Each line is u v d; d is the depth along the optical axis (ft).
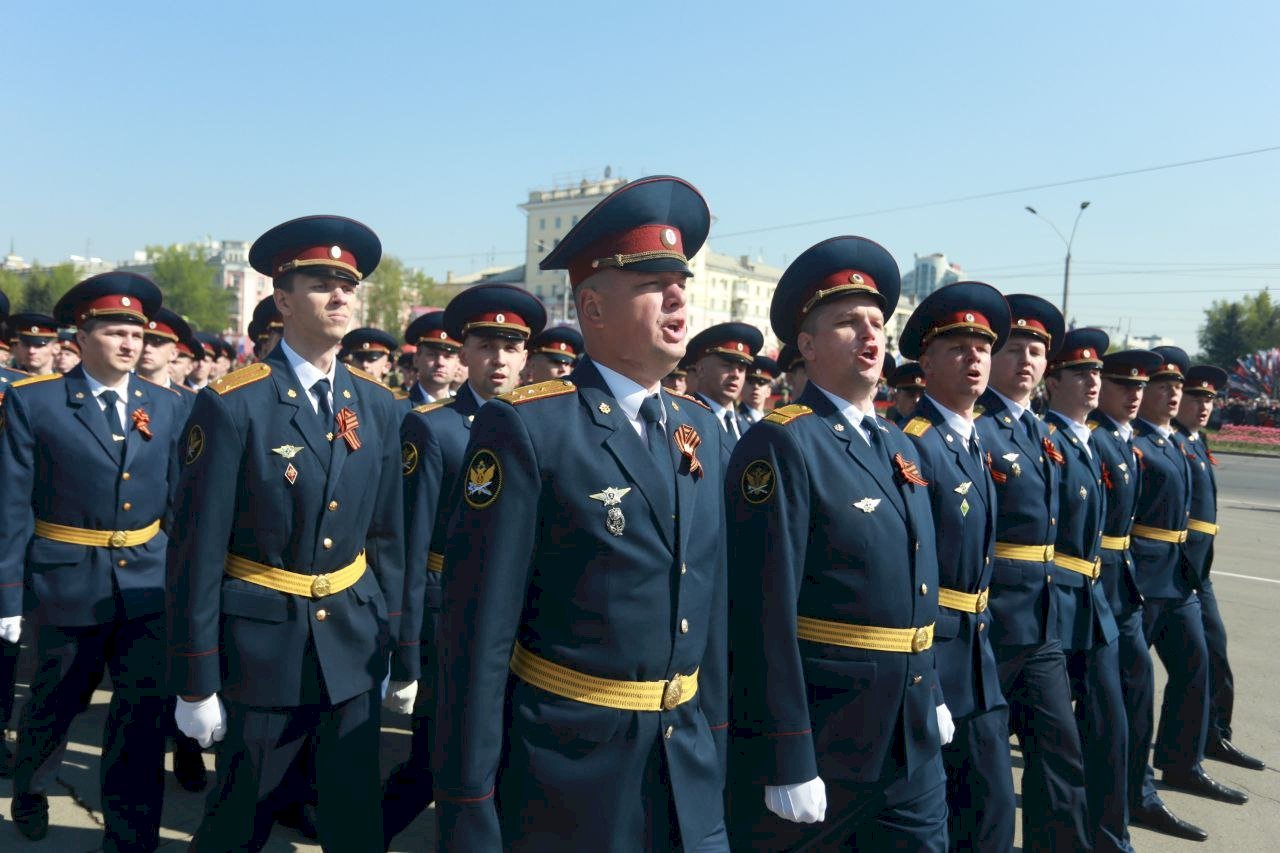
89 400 12.42
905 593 8.64
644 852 6.68
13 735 15.08
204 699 8.77
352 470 9.62
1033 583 11.33
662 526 6.81
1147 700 13.76
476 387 13.42
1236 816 14.06
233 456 8.97
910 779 8.75
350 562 9.71
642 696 6.69
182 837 12.11
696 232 7.31
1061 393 13.67
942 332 10.82
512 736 6.72
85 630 11.85
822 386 9.14
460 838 6.14
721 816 7.19
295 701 9.04
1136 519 15.17
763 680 7.96
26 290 255.91
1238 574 30.63
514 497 6.47
